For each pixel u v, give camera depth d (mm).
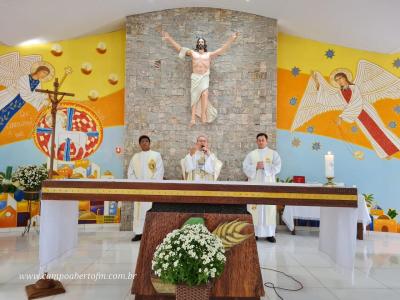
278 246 4633
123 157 5934
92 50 6047
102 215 5867
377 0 4824
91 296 2643
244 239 2379
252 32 6035
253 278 2322
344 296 2715
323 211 2988
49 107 5770
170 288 2328
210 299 2318
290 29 6215
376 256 4141
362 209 5207
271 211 4969
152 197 2285
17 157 5570
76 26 5621
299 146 6117
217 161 5113
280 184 2396
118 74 6105
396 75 6027
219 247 2078
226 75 5961
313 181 6066
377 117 6027
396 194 5891
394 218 5828
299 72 6250
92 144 5895
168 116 5891
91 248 4355
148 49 5938
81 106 5910
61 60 5895
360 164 6000
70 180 2355
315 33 6086
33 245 4453
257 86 5953
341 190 2299
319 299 2643
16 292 2705
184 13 6047
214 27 6051
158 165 5273
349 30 5703
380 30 5469
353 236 2391
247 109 5926
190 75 5953
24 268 3373
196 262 1946
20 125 5609
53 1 4844
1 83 5543
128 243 4695
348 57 6207
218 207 2498
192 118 5785
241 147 5879
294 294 2744
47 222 2416
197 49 5828
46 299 2568
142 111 5852
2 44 5574
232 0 5707
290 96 6211
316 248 4504
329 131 6109
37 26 5293
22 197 5496
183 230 2105
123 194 2289
